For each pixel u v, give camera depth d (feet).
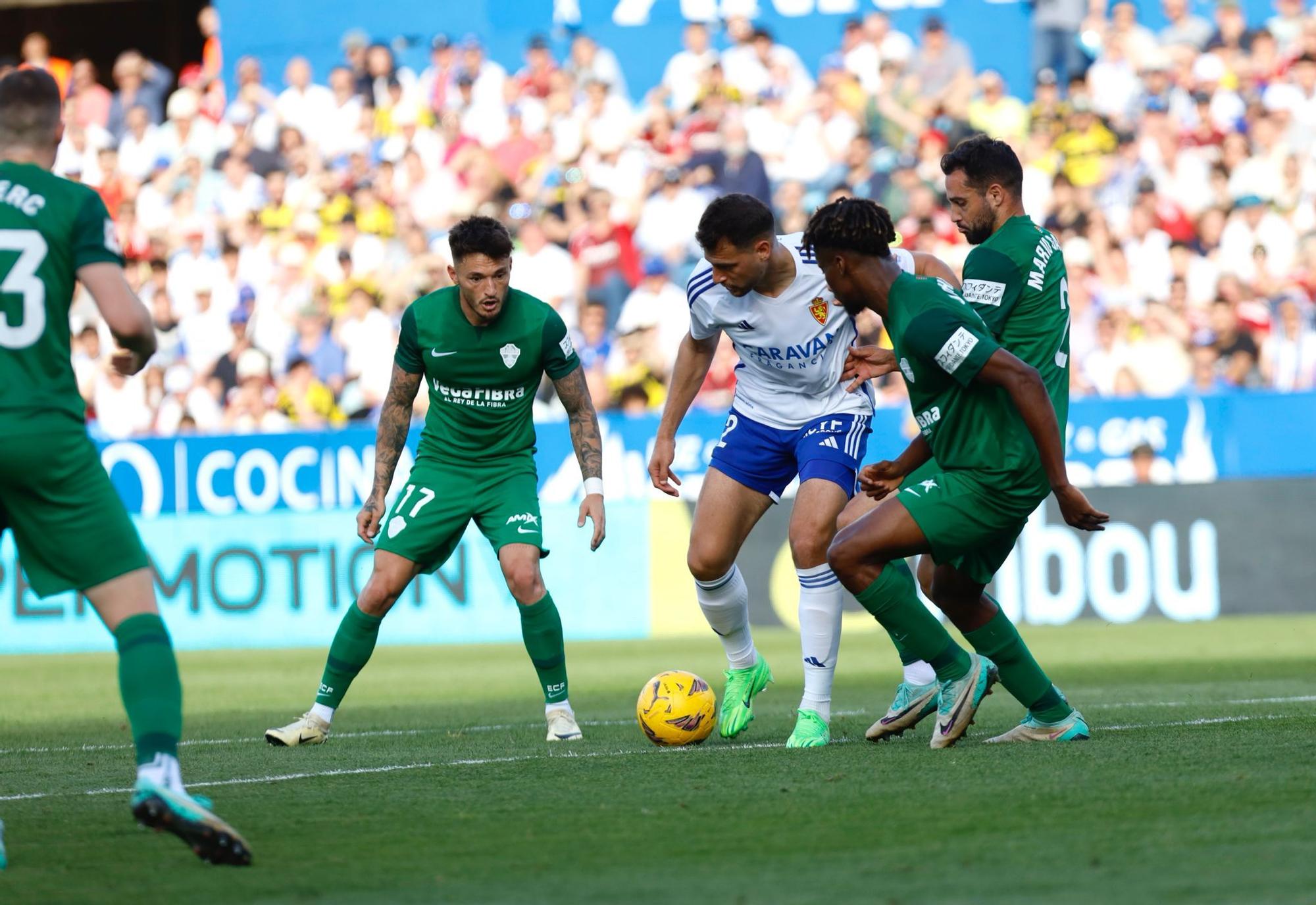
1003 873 32.81
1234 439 156.76
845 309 59.21
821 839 37.73
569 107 200.64
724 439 65.36
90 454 37.99
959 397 53.06
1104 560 148.36
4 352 36.91
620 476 164.25
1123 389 174.19
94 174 207.82
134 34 250.16
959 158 57.31
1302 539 145.48
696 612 155.74
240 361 193.88
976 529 53.57
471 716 84.53
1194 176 181.37
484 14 208.64
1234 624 147.54
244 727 79.51
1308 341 173.27
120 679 37.42
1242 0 189.98
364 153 202.39
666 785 48.60
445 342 67.41
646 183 193.77
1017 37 195.21
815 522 60.85
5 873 36.32
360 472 165.58
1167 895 30.14
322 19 209.97
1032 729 57.88
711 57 201.87
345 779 53.42
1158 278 177.27
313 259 197.16
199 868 36.55
